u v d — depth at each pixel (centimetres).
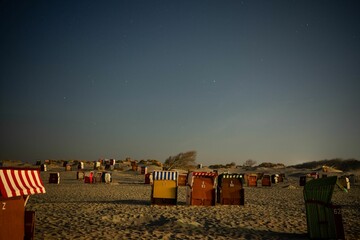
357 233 902
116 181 4038
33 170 670
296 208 1527
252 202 1830
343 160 6825
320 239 801
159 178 1591
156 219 1141
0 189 551
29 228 658
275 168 7269
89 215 1225
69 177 4638
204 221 1109
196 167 6544
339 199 2056
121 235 863
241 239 830
